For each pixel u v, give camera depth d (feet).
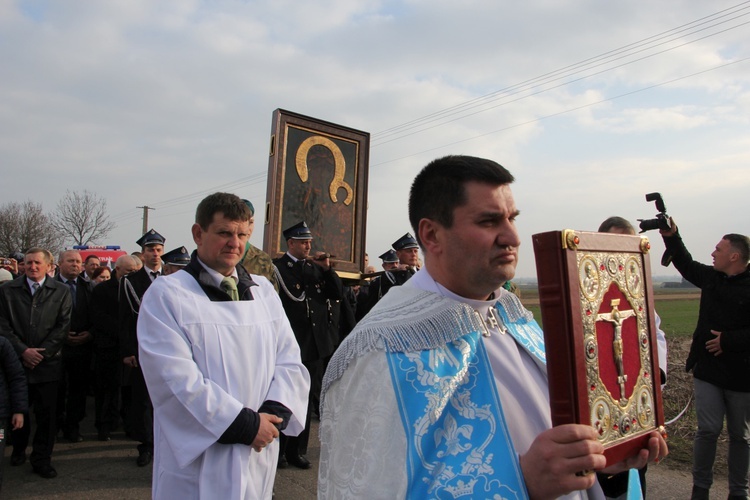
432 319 4.34
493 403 4.07
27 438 17.39
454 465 3.73
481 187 4.36
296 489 15.17
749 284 13.06
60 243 128.16
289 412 8.52
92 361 21.38
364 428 3.99
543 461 3.50
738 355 12.98
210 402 7.63
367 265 33.63
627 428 4.07
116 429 21.81
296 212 19.86
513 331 4.82
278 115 19.66
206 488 7.57
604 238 4.12
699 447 13.62
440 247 4.59
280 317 9.32
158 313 8.12
